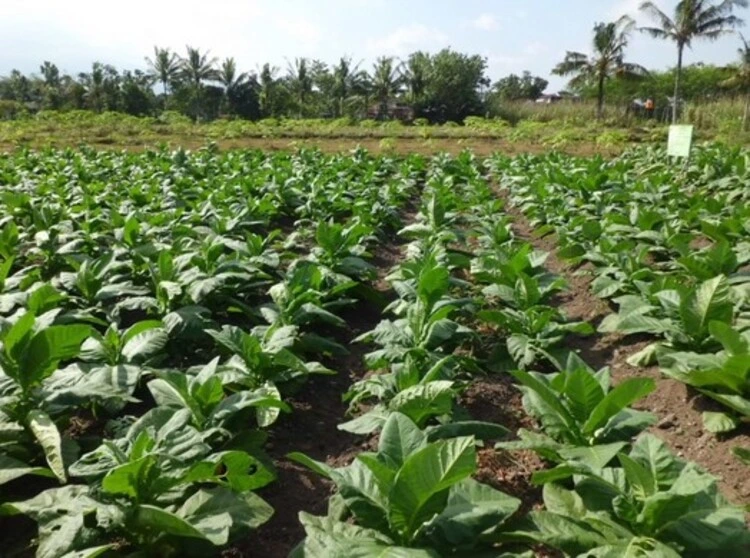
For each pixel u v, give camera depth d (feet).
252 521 10.57
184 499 11.65
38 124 110.42
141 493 10.33
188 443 10.80
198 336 18.07
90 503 9.86
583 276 27.84
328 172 51.57
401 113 202.69
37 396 13.29
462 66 188.24
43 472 11.59
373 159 66.85
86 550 9.20
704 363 14.51
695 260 20.54
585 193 39.40
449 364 16.22
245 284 22.50
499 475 13.44
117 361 15.44
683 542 9.55
